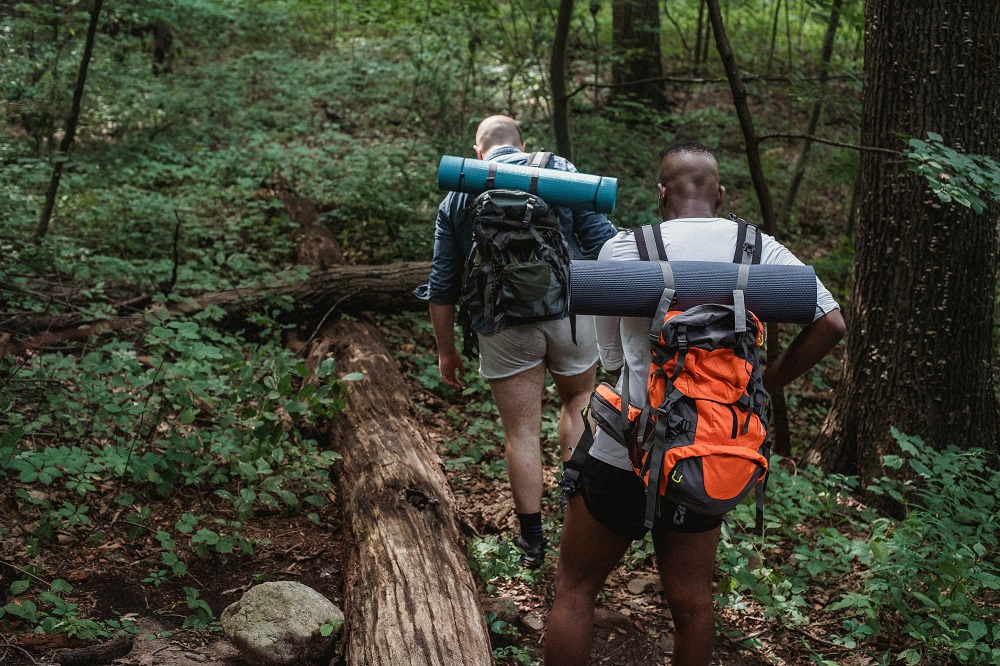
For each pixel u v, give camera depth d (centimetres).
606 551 248
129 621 283
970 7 399
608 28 1164
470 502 403
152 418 388
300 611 275
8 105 775
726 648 318
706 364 217
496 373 336
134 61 938
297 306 541
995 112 408
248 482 349
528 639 310
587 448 245
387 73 1043
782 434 495
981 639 309
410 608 268
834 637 321
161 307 358
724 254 235
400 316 589
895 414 429
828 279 743
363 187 730
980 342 425
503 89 1005
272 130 898
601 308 225
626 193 775
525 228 307
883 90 418
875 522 367
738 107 473
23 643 260
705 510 212
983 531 359
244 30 1162
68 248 554
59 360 379
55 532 321
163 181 749
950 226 411
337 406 342
